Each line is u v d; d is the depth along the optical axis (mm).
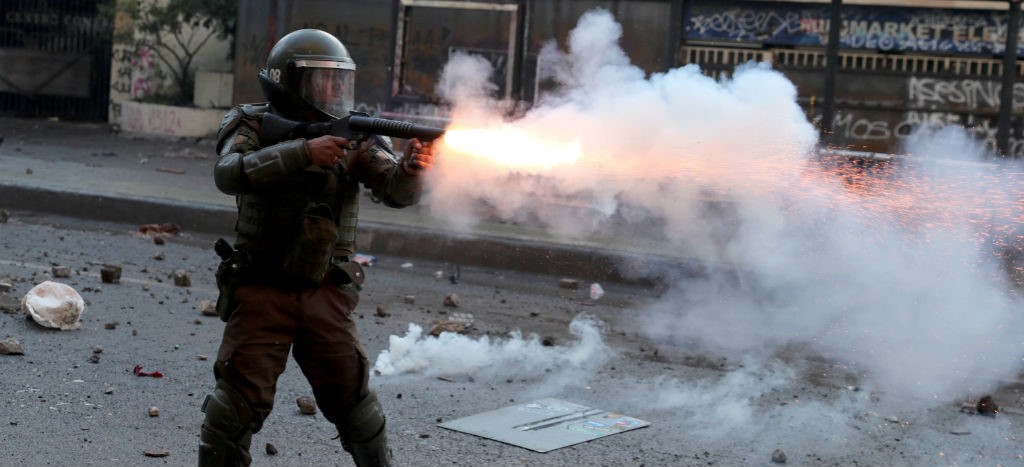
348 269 3420
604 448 4699
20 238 9352
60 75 22234
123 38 20203
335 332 3395
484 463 4414
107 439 4422
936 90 12930
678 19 13188
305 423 4797
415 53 13602
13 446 4254
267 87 3371
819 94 13172
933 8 12859
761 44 13273
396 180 3391
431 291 8383
